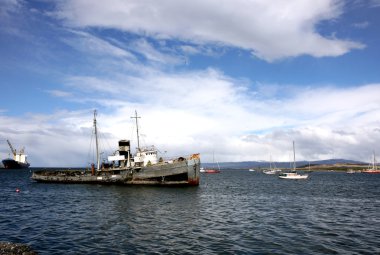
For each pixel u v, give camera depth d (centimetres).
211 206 4362
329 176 18688
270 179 14025
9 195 5828
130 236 2553
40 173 9094
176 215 3575
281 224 3094
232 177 16600
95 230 2775
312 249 2206
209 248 2220
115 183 7500
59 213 3734
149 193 5922
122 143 7488
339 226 3014
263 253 2111
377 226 3034
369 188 8325
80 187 7312
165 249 2192
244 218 3422
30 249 2069
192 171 6788
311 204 4741
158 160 7375
